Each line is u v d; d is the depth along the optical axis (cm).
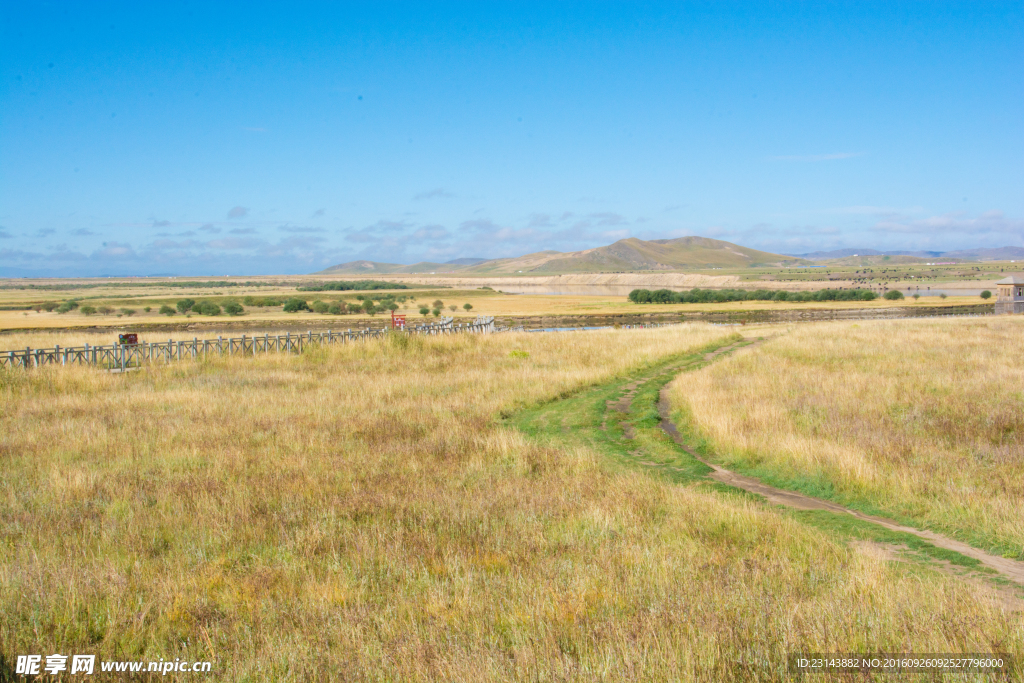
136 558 764
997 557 808
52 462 1212
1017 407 1551
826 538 841
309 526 884
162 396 1923
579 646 531
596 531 866
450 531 873
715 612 588
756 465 1291
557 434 1611
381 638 567
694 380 2153
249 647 552
